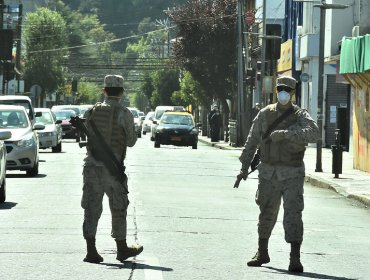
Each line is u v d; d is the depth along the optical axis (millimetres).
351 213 26516
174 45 99062
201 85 99438
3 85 89188
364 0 51688
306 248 18844
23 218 22453
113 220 16031
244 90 75125
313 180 38250
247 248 18281
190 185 33531
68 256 16578
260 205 15961
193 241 19031
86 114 16062
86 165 15875
